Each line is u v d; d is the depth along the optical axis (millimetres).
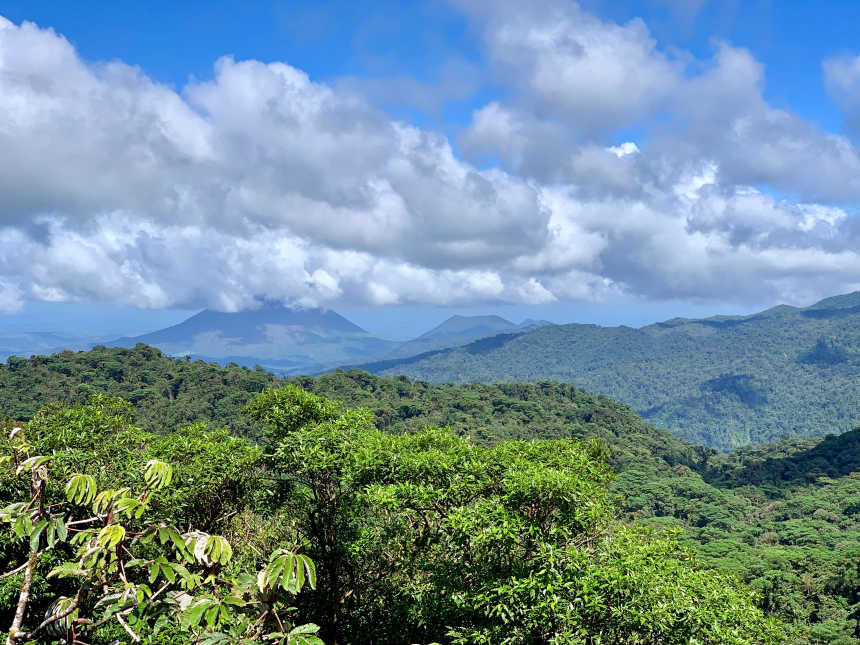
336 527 11188
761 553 68812
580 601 7047
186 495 10492
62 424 12266
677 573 7613
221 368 120000
